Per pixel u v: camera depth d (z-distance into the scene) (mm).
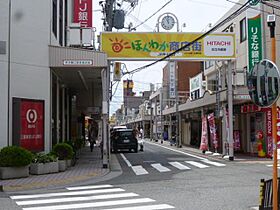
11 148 15586
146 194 11789
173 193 11820
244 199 10609
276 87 7098
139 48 23297
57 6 21906
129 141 33531
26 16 18141
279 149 24234
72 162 20688
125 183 14555
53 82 22766
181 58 23562
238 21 28703
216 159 25125
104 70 20406
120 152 34312
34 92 18406
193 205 9836
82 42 21438
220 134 33062
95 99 34844
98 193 12250
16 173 15656
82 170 18766
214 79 38000
